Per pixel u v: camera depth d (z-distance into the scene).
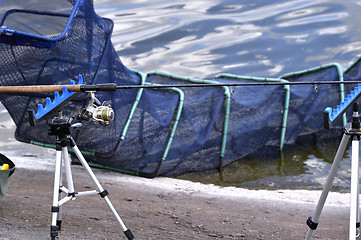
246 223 12.59
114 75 16.41
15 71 14.66
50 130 9.41
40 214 11.81
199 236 11.49
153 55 31.06
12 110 16.27
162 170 18.02
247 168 19.03
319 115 20.81
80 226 11.29
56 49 14.41
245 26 34.75
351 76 21.78
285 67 29.52
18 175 15.92
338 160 8.16
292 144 20.44
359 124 7.88
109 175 17.31
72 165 17.92
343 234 11.73
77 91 9.34
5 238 9.97
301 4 37.75
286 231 12.03
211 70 29.22
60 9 15.06
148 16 36.94
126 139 17.23
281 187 17.61
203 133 18.58
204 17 36.44
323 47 31.33
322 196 8.55
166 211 13.34
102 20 15.86
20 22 15.19
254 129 19.58
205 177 18.52
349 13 35.50
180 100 17.95
